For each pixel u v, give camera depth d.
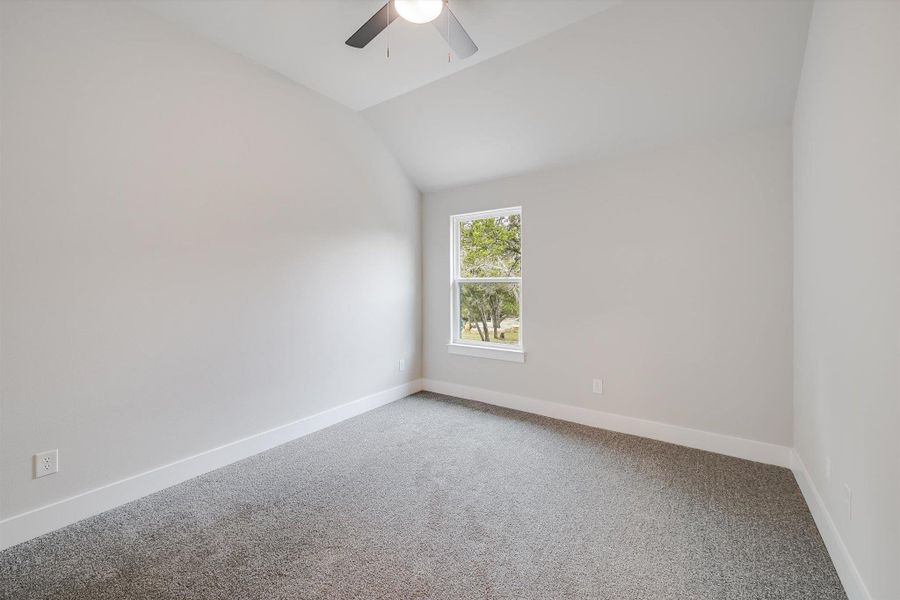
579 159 3.21
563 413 3.40
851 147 1.43
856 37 1.38
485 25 2.25
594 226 3.20
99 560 1.68
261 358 2.78
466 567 1.63
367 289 3.62
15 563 1.66
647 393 3.00
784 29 2.04
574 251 3.30
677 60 2.34
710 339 2.75
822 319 1.81
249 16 2.21
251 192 2.70
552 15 2.17
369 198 3.63
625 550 1.73
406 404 3.82
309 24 2.28
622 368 3.11
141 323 2.19
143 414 2.20
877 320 1.22
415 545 1.77
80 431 1.98
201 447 2.46
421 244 4.27
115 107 2.07
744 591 1.49
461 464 2.58
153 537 1.84
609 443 2.90
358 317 3.54
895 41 1.09
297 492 2.24
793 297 2.46
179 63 2.31
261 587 1.52
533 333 3.55
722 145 2.67
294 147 2.96
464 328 4.10
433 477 2.41
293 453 2.75
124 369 2.12
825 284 1.76
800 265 2.26
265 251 2.79
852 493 1.43
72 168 1.93
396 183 3.93
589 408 3.27
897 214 1.09
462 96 3.02
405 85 2.98
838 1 1.56
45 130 1.84
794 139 2.40
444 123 3.32
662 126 2.76
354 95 3.16
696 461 2.60
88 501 2.00
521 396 3.64
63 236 1.91
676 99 2.56
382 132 3.65
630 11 2.16
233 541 1.81
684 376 2.85
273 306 2.86
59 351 1.91
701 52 2.27
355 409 3.50
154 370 2.25
